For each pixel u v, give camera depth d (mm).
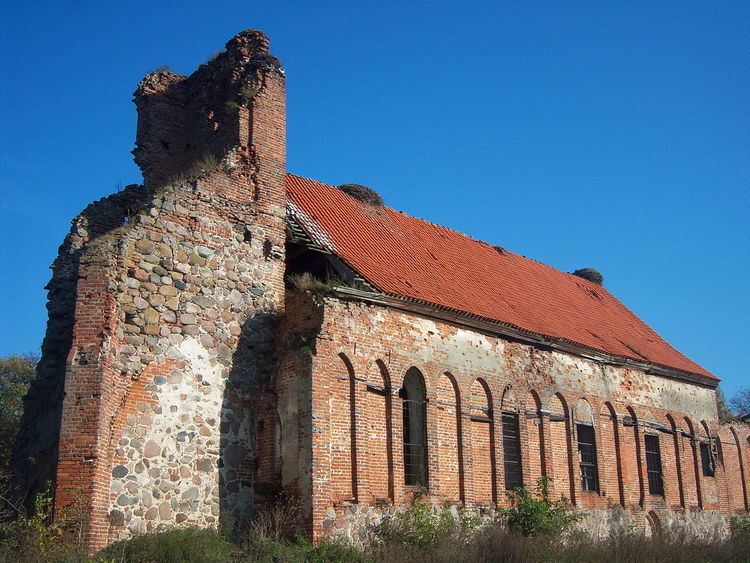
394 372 23297
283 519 20219
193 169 23422
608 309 38438
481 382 26266
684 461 34938
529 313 30172
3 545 16953
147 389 19688
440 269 28703
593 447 30422
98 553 17125
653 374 34469
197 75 26719
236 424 21281
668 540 25156
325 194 28641
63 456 17797
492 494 25562
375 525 21500
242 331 22062
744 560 25703
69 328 21219
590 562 21625
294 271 25047
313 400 20734
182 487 19734
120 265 19844
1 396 40031
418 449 23859
